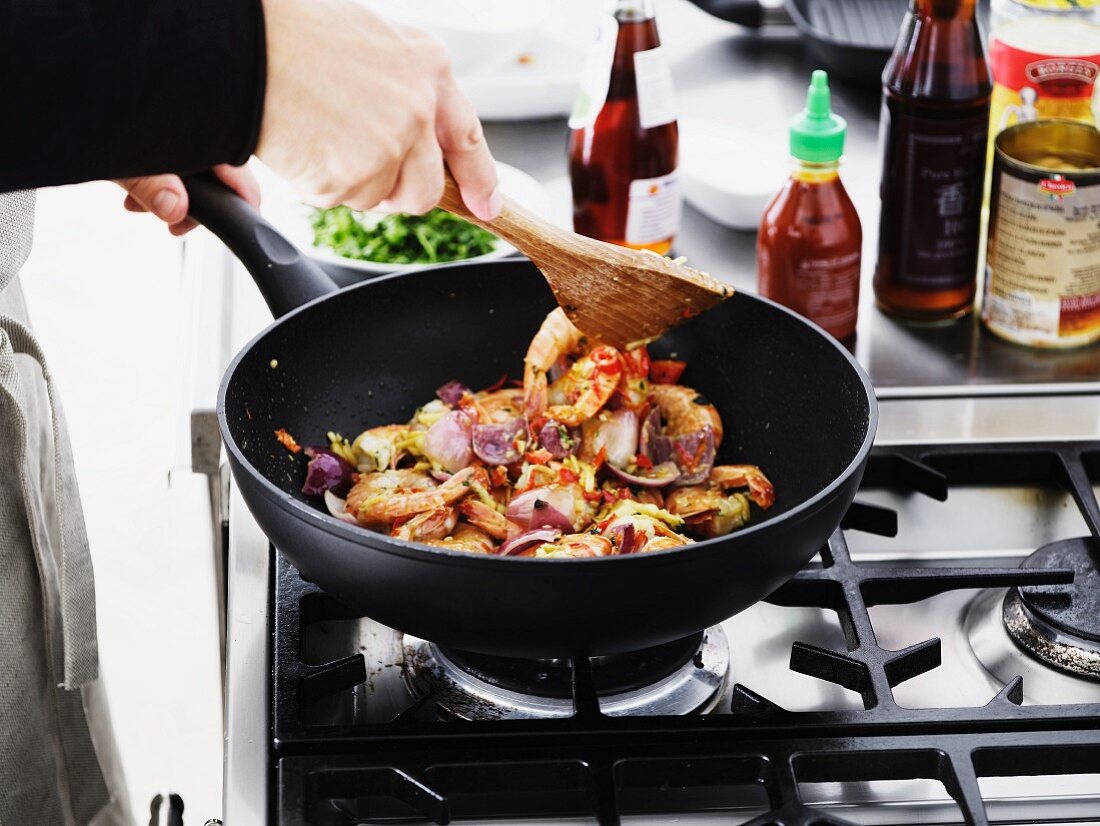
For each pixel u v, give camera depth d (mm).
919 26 1174
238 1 718
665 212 1347
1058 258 1173
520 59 1768
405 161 810
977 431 1092
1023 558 995
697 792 796
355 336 1062
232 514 985
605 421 1049
